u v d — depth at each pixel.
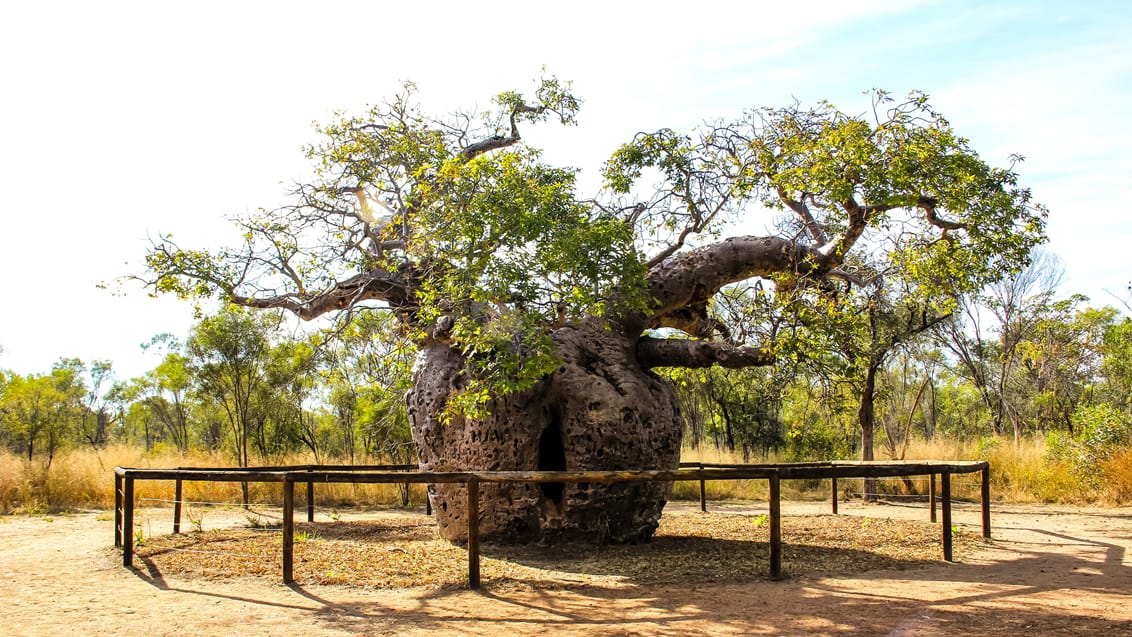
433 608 7.01
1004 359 27.50
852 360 11.80
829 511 15.34
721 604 7.06
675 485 18.77
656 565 8.84
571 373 10.16
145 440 38.56
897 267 11.46
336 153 12.06
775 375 12.43
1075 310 27.81
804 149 10.72
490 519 10.11
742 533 11.38
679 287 11.19
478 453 10.24
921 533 11.18
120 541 10.34
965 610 6.73
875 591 7.52
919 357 22.61
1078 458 16.78
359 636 6.12
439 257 9.41
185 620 6.64
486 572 8.47
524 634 6.13
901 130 10.41
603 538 9.95
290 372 19.36
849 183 10.21
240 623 6.53
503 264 8.81
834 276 11.88
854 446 22.52
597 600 7.28
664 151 12.08
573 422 10.05
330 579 8.10
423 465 10.93
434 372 10.95
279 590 7.73
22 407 21.80
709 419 28.64
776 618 6.54
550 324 9.19
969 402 34.12
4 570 8.88
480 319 9.36
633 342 10.96
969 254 10.46
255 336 19.73
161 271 10.74
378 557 9.27
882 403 23.38
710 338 12.56
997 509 15.33
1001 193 10.24
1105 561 9.15
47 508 15.67
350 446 23.45
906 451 20.42
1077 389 28.17
